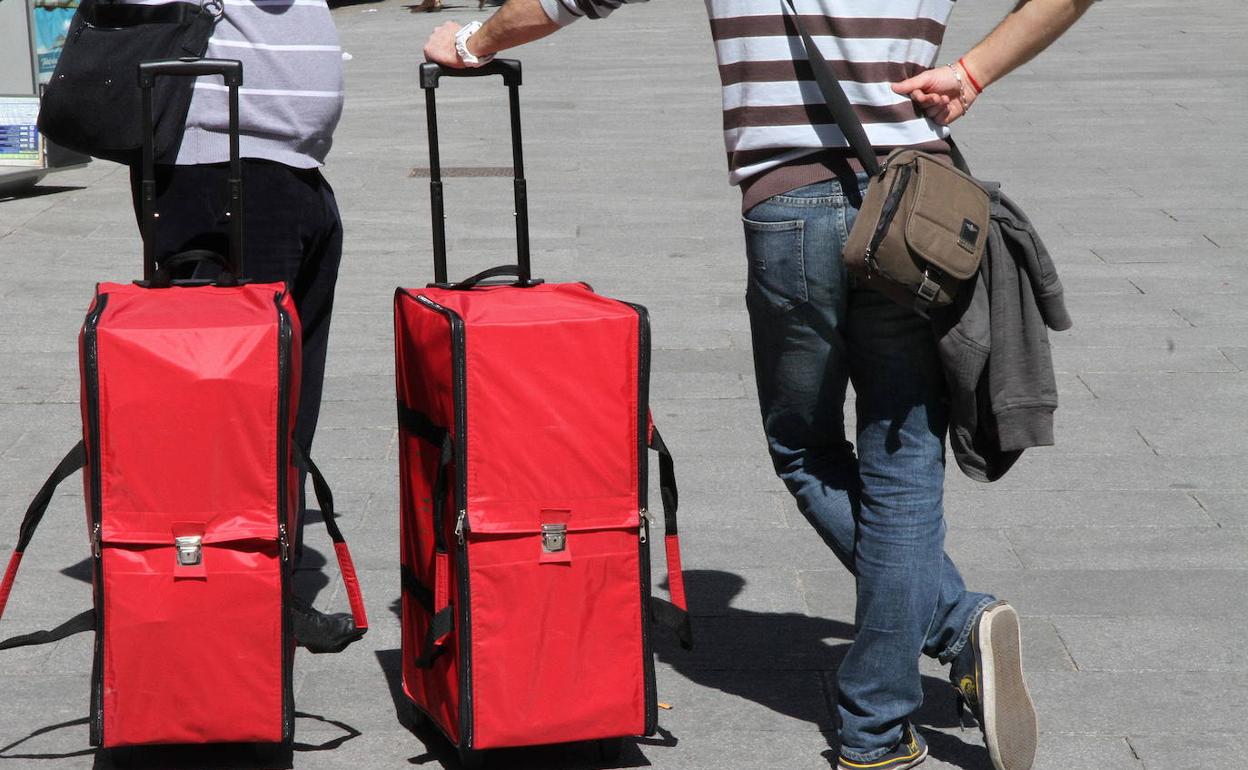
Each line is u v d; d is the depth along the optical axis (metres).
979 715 4.45
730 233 13.16
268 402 4.38
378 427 8.12
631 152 17.44
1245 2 37.28
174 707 4.45
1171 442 7.86
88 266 11.98
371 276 11.60
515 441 4.36
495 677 4.44
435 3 39.34
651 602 4.59
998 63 4.31
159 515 4.38
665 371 9.19
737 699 5.16
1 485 7.24
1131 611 5.84
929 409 4.42
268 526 4.42
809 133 4.28
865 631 4.48
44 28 14.93
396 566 6.27
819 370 4.50
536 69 26.02
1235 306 10.59
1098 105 20.95
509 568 4.40
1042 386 4.29
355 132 18.97
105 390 4.32
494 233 13.16
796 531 6.70
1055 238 12.84
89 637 5.59
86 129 5.32
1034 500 7.06
